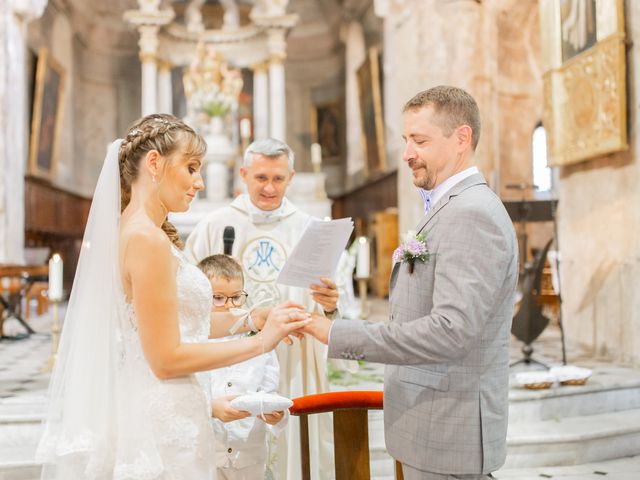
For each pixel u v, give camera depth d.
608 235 6.23
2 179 9.66
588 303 6.55
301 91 18.61
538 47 9.92
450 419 2.00
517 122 9.91
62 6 14.92
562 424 4.57
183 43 16.28
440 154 2.08
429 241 2.03
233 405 2.23
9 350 7.02
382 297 12.54
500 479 4.03
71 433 2.03
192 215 11.06
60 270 5.69
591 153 6.18
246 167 3.53
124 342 2.00
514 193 9.79
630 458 4.45
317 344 3.47
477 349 2.01
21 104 10.40
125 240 1.98
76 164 16.53
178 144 2.06
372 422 4.32
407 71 10.07
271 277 3.51
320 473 3.43
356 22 16.62
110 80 17.52
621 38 5.73
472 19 8.58
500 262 1.91
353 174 16.94
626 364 5.82
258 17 15.71
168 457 1.97
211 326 2.62
